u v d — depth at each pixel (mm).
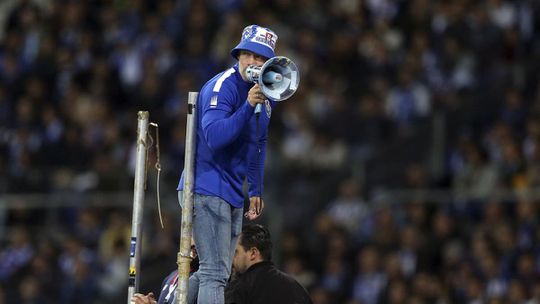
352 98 80625
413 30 81812
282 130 78250
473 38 78688
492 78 77188
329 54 82500
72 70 86125
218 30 84938
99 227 75000
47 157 81062
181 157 76062
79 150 80938
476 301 61312
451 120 75000
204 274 31938
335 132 77562
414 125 76688
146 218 72188
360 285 65000
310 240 69562
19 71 87125
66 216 76625
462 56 78438
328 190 73688
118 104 84312
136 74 84500
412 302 62594
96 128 81625
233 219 32656
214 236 32000
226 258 32062
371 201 70750
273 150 75938
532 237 62875
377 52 81000
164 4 87812
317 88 80562
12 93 85562
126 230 73625
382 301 63719
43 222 76938
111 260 72688
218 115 31594
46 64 86875
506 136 69625
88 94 84625
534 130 69250
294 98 79250
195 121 32062
